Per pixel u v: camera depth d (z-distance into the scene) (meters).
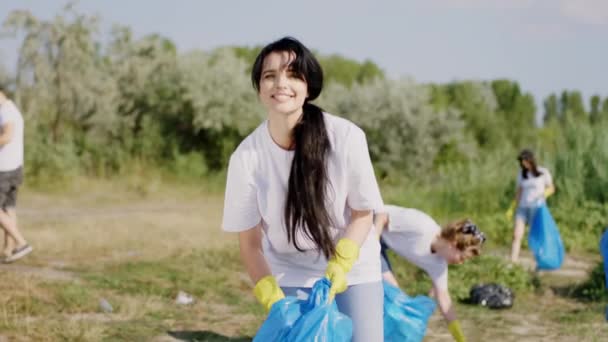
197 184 25.00
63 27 25.97
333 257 3.06
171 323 6.11
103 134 27.33
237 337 5.76
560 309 7.51
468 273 8.44
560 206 14.13
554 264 9.25
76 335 5.39
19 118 8.22
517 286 8.29
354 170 3.03
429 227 5.16
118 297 6.84
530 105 63.31
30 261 8.55
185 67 29.02
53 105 26.28
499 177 16.42
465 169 17.48
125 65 29.47
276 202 3.10
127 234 11.41
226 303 7.12
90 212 16.36
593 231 12.83
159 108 28.88
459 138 32.91
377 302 3.27
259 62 2.95
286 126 2.98
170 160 26.94
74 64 26.31
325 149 2.98
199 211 17.38
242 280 8.23
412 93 33.09
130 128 28.38
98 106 27.11
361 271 3.23
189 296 7.23
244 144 3.11
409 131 31.86
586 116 17.16
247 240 3.23
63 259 8.93
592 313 7.25
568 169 14.88
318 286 2.97
